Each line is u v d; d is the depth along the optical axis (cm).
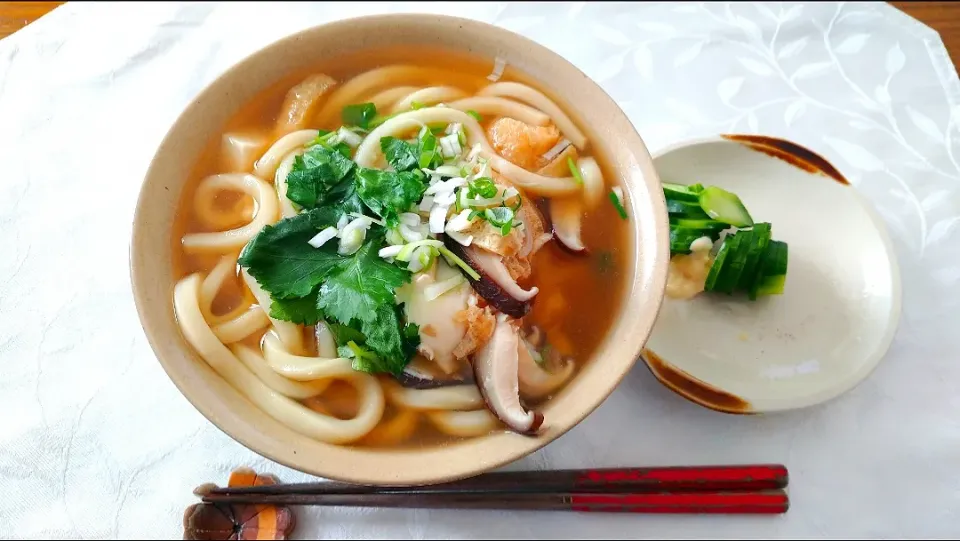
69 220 41
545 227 37
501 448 31
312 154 35
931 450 38
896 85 47
